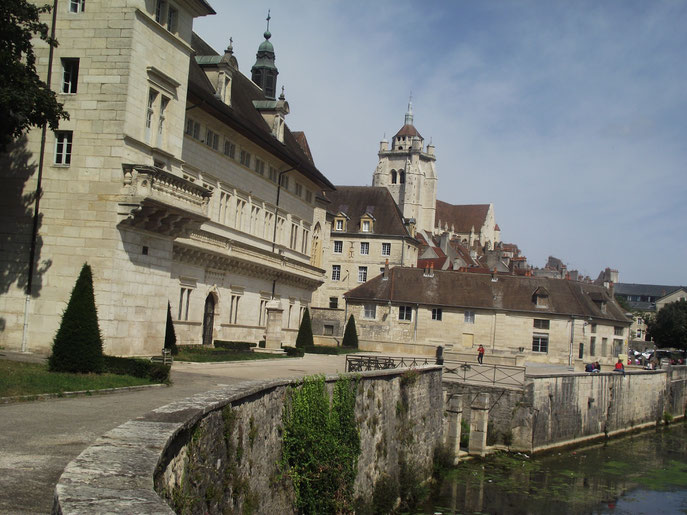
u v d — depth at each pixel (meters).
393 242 109.00
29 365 25.28
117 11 30.92
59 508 6.16
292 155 61.22
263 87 73.06
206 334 49.06
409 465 31.09
